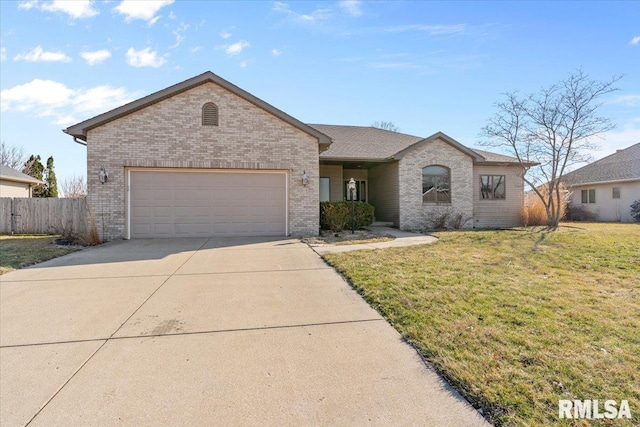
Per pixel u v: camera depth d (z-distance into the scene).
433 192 15.22
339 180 17.30
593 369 2.87
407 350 3.38
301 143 12.26
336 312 4.45
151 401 2.62
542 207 16.64
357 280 5.73
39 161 30.33
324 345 3.52
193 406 2.55
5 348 3.49
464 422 2.33
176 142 11.38
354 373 2.98
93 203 10.92
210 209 11.74
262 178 12.09
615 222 19.95
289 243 10.23
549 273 6.18
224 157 11.68
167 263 7.41
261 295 5.17
